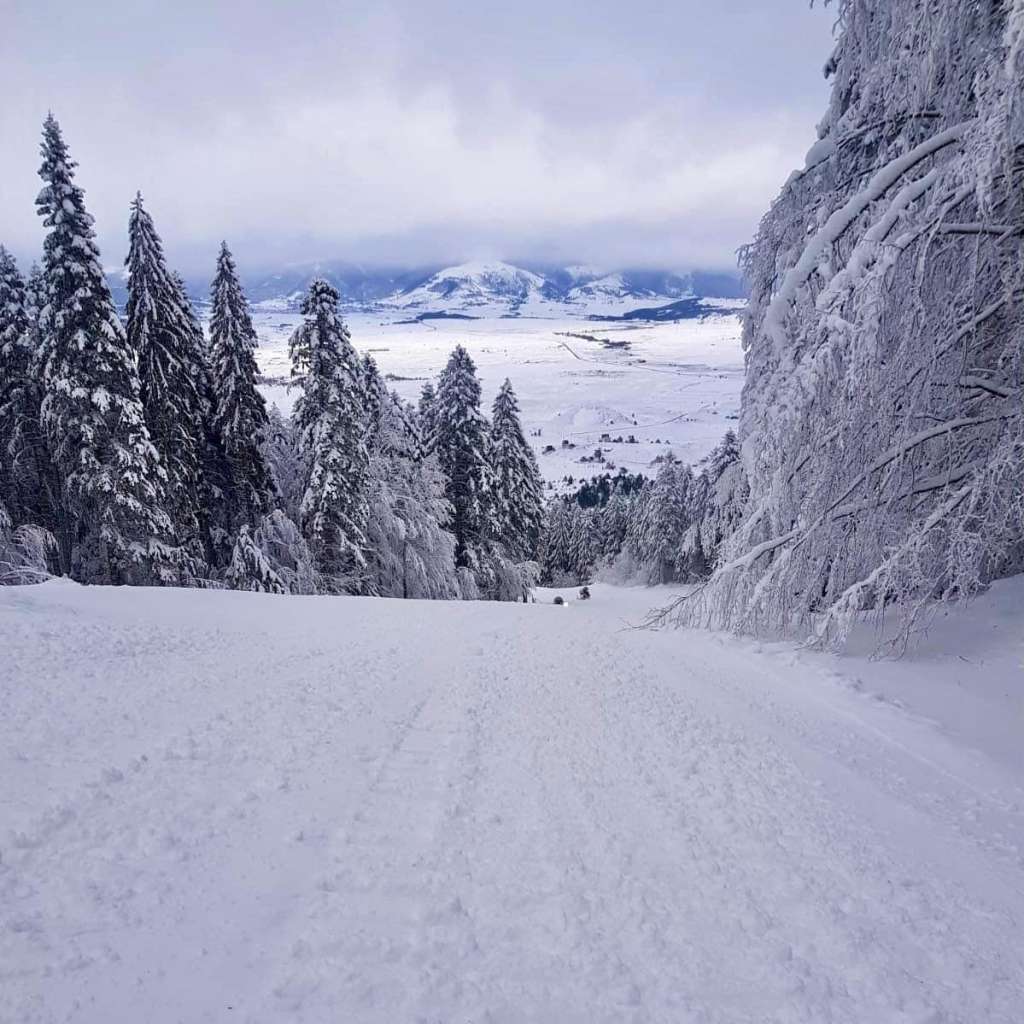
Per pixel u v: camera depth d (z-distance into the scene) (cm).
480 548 3225
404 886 300
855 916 302
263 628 981
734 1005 237
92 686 571
